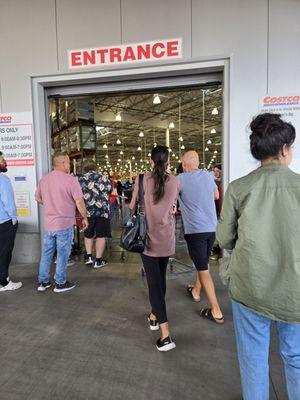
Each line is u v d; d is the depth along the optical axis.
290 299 1.02
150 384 1.74
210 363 1.92
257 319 1.17
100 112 11.53
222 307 2.70
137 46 3.58
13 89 3.94
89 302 2.84
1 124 4.00
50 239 3.04
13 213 3.06
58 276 3.08
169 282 3.33
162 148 2.05
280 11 3.25
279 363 1.91
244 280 1.11
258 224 1.07
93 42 3.68
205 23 3.41
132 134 16.09
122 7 3.57
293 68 3.29
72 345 2.13
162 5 3.48
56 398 1.64
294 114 3.32
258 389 1.21
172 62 3.52
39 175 4.04
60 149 7.60
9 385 1.74
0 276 3.12
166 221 2.02
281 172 1.08
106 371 1.85
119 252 4.71
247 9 3.31
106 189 3.90
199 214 2.41
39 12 3.78
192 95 9.44
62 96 4.17
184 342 2.16
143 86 3.90
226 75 3.44
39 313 2.63
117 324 2.43
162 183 2.00
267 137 1.10
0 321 2.49
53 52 3.80
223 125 3.54
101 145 19.58
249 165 3.46
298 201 1.02
